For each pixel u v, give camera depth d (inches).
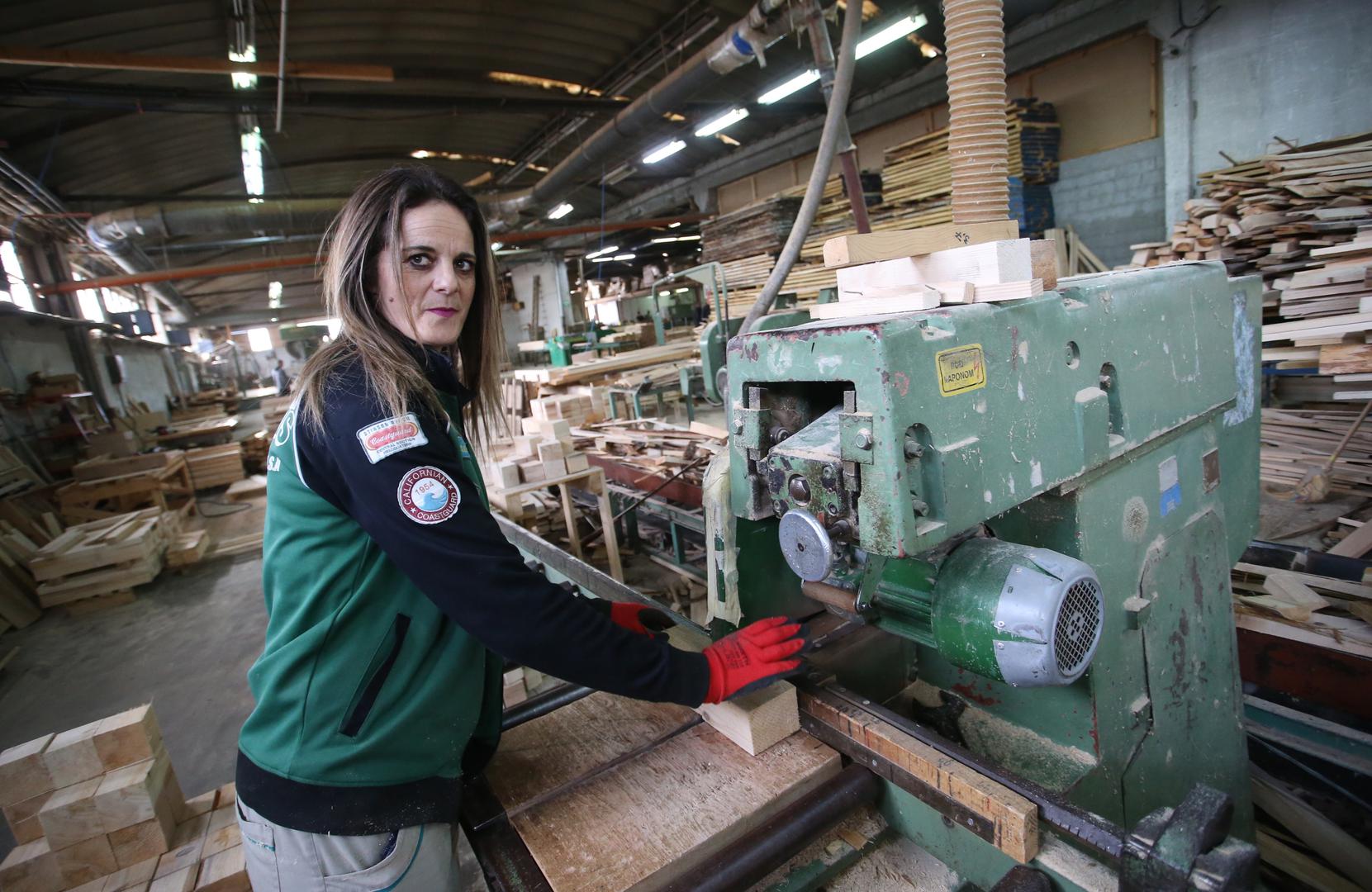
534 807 47.4
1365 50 230.7
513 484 179.8
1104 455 47.8
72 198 399.9
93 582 216.2
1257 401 70.4
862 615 48.8
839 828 50.4
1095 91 312.2
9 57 223.6
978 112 56.1
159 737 73.5
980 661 41.1
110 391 453.7
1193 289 57.4
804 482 41.0
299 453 36.2
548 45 366.9
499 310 49.3
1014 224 54.8
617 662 38.3
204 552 260.8
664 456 187.8
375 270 39.8
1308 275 174.4
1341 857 87.9
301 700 37.7
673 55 378.6
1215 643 64.1
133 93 283.7
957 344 38.1
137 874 66.4
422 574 34.7
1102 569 50.0
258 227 421.4
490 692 48.1
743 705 51.1
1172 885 31.8
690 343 364.8
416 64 361.7
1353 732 89.3
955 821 42.6
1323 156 189.8
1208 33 264.2
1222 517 64.6
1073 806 38.8
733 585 61.1
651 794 47.8
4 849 108.6
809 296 305.9
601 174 520.1
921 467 37.6
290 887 38.7
